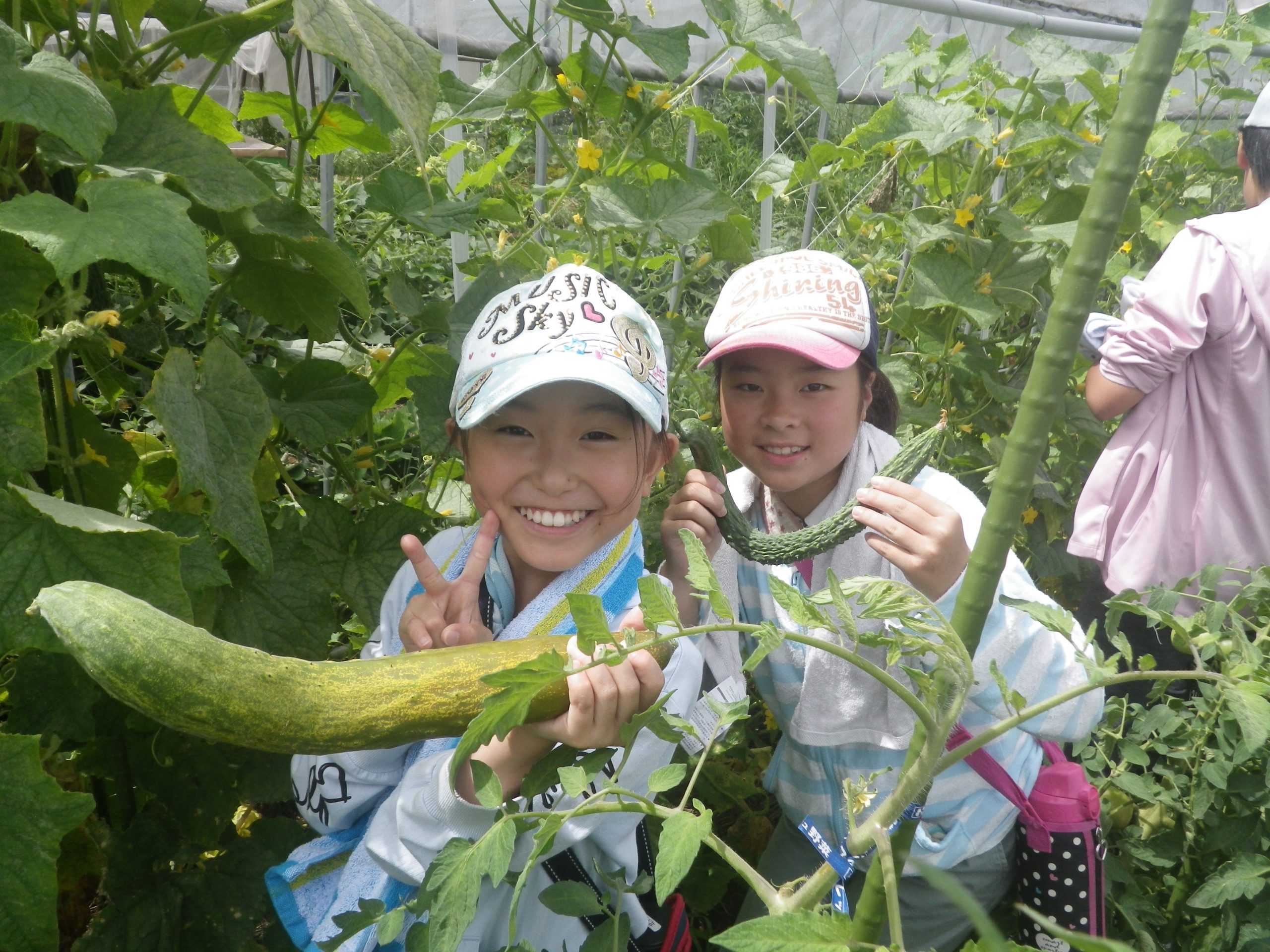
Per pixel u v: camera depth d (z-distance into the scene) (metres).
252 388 1.54
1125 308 2.97
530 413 1.46
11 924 1.12
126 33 1.65
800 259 1.84
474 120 2.36
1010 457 0.73
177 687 0.93
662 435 1.60
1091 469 3.43
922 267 2.81
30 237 1.09
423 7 2.76
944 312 3.03
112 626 0.93
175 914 1.70
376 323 3.84
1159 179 3.82
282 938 1.74
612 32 2.18
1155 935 2.09
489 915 1.37
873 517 1.54
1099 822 1.87
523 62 2.29
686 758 2.31
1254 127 2.91
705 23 3.52
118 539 1.14
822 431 1.80
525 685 0.85
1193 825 2.05
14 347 1.16
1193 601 2.78
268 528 1.93
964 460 3.07
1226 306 2.65
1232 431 2.75
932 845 1.83
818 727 1.88
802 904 0.89
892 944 0.72
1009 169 3.18
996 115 3.34
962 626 0.78
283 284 1.78
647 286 3.18
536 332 1.45
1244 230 2.68
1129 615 2.92
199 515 1.71
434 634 1.39
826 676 1.86
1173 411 2.80
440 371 2.24
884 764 1.88
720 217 2.20
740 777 2.47
